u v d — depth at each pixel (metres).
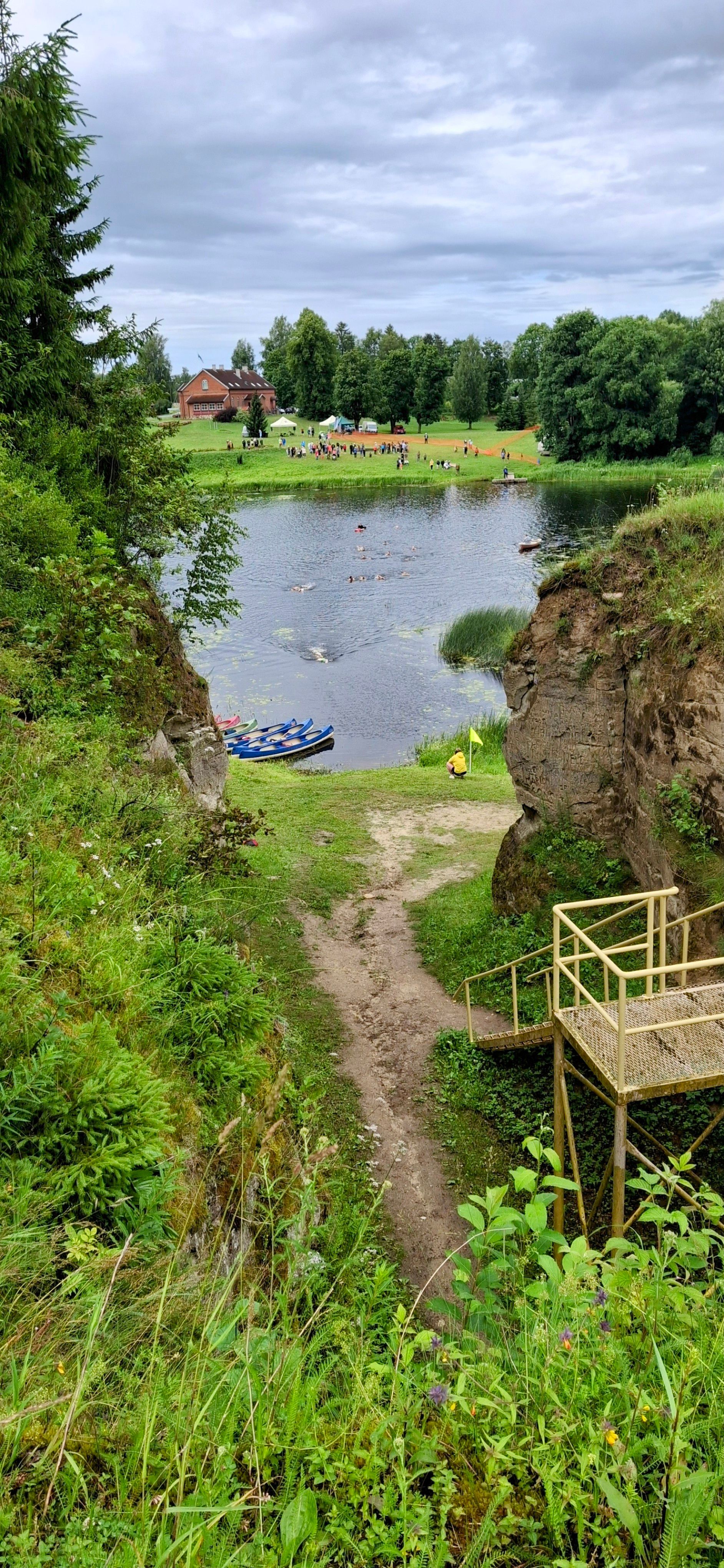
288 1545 2.71
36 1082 4.33
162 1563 2.49
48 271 21.09
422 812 25.45
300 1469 3.08
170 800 10.53
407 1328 3.94
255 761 32.59
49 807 7.89
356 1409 3.29
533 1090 11.99
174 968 6.54
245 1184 5.45
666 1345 3.75
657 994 9.00
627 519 15.48
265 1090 6.53
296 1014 14.04
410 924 18.11
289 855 21.22
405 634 46.91
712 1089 10.43
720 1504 3.05
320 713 37.34
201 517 22.64
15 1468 2.80
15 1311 3.33
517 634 16.23
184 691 17.52
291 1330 4.26
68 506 14.12
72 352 19.86
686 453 88.75
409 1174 10.62
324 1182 7.50
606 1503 3.11
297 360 143.88
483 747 31.86
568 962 9.37
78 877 6.88
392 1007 14.73
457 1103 12.06
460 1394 3.38
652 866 12.96
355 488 96.88
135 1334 3.55
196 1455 2.97
